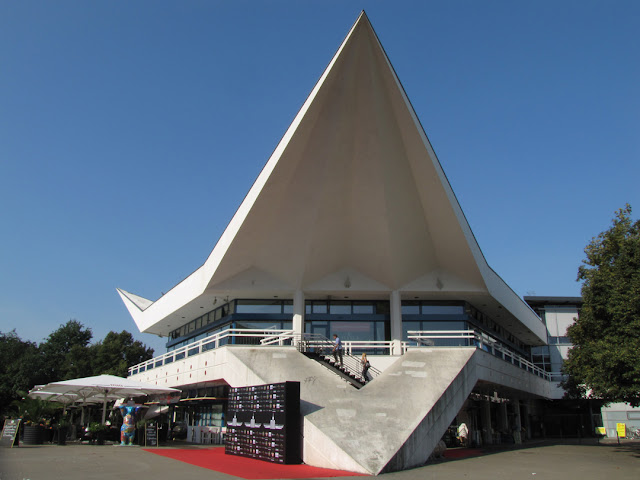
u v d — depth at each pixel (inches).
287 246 1078.4
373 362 970.7
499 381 1005.2
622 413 1811.0
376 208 1029.8
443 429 687.1
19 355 2412.6
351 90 856.9
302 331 1105.4
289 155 916.0
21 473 445.1
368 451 533.0
